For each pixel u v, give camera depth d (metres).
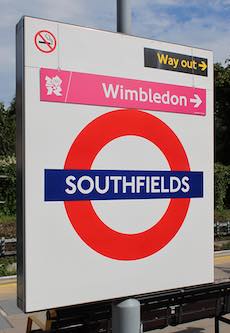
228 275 10.32
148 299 4.77
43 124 2.97
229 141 35.16
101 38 3.19
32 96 2.93
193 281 3.65
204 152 3.71
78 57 3.09
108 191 3.24
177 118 3.56
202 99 3.70
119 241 3.29
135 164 3.35
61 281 3.04
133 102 3.34
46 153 2.98
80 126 3.11
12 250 13.04
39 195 2.96
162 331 6.07
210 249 3.75
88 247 3.15
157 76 3.44
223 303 5.41
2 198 19.56
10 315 7.10
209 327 6.25
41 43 2.96
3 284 9.54
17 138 3.02
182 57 3.57
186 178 3.61
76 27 3.08
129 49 3.30
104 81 3.20
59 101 3.03
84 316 4.40
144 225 3.40
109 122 3.23
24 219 2.91
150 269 3.43
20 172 2.98
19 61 2.98
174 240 3.55
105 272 3.23
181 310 5.07
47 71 2.98
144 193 3.40
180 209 3.58
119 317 3.40
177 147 3.56
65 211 3.05
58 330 4.33
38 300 2.96
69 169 3.07
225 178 23.61
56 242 3.02
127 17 3.58
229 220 19.67
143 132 3.39
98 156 3.19
